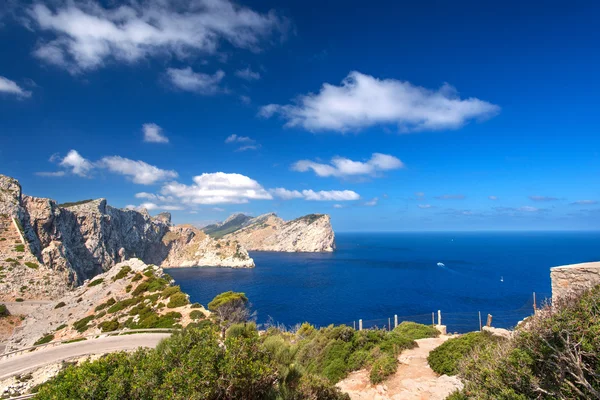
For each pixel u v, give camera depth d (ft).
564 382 23.24
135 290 175.63
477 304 284.00
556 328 24.71
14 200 376.68
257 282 469.16
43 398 30.73
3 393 81.05
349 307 297.94
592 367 23.27
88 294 193.47
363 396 49.65
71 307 178.70
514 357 27.25
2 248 305.12
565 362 24.11
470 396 31.14
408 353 64.08
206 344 35.70
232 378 32.40
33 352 106.11
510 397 25.25
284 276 522.88
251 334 44.52
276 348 41.45
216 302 135.13
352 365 62.75
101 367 33.55
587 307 25.04
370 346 69.15
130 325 131.54
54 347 109.91
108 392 30.50
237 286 437.17
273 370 38.04
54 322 161.99
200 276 558.15
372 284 412.98
